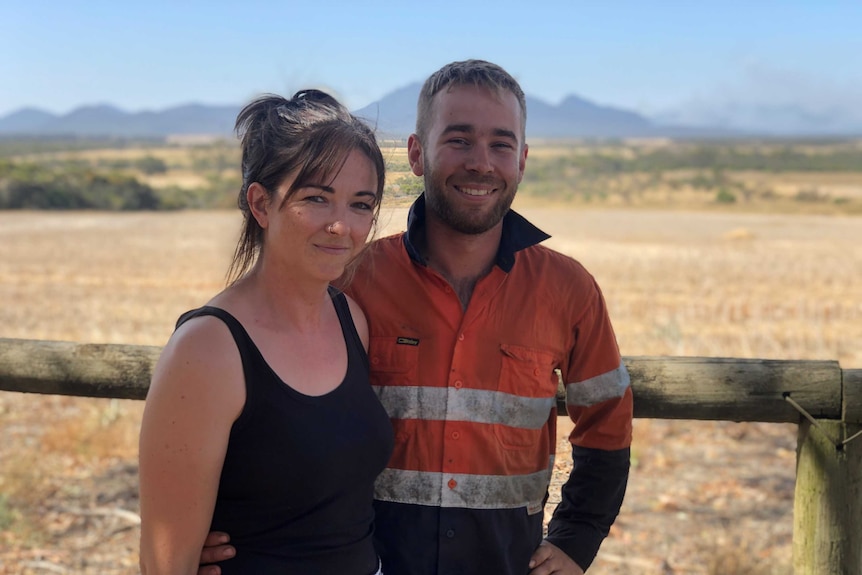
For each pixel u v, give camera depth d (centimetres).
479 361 241
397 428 242
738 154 17788
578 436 258
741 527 570
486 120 236
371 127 219
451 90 239
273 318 211
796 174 14475
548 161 14450
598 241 3847
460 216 239
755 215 6850
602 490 252
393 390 242
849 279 2262
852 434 265
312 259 207
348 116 214
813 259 2867
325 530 207
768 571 482
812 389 265
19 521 552
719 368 272
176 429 193
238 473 201
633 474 682
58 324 1514
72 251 3234
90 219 5556
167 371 194
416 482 240
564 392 280
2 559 498
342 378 216
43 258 2944
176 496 194
